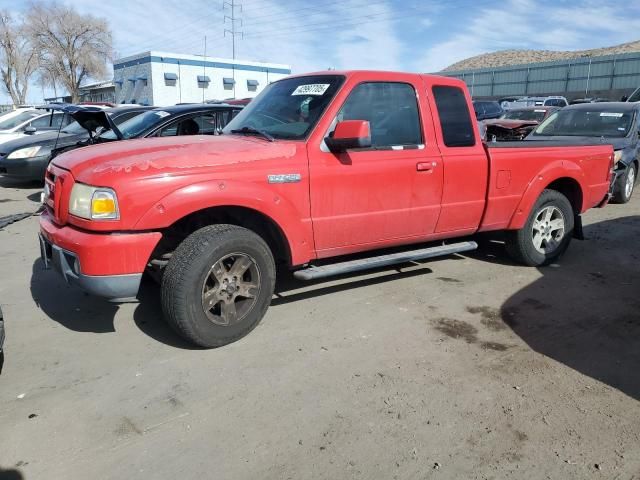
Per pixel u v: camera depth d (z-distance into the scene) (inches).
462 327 166.1
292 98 177.3
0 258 234.1
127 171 133.0
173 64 1685.5
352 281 205.5
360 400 125.2
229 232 144.8
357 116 169.6
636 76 1702.8
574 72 1840.6
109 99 2330.2
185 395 126.5
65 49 2155.5
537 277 214.5
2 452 106.1
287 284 200.5
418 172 180.1
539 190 215.6
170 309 141.4
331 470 102.1
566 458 106.1
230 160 145.6
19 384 130.6
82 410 120.2
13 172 401.1
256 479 99.7
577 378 136.4
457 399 126.0
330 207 163.3
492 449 108.6
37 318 169.2
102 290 133.6
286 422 116.6
